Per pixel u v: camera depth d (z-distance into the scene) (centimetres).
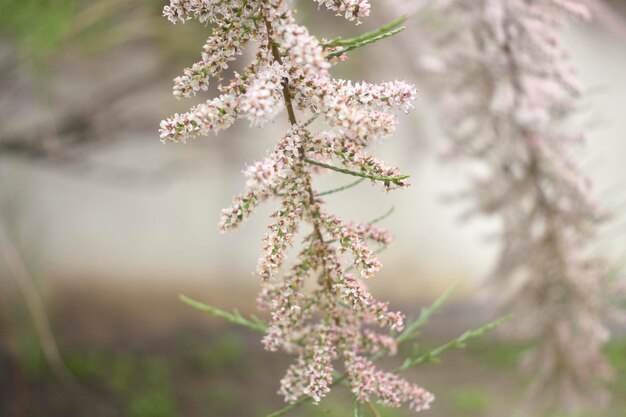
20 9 391
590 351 372
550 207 368
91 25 495
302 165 140
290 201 141
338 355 161
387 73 616
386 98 132
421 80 545
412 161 727
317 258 152
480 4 333
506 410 709
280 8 129
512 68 336
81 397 710
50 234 1213
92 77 692
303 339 162
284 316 152
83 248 1422
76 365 777
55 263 1209
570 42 918
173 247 1549
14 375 652
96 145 802
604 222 360
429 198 1608
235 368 895
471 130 376
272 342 155
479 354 881
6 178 627
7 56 463
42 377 698
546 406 385
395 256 1492
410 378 836
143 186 1575
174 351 935
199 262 1468
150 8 547
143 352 917
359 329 166
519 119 336
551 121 359
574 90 326
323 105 130
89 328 1000
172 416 729
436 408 752
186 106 777
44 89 504
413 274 1422
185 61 663
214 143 1075
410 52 557
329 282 155
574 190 355
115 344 945
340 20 585
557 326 374
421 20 419
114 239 1520
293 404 160
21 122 636
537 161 362
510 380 789
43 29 404
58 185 1509
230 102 134
